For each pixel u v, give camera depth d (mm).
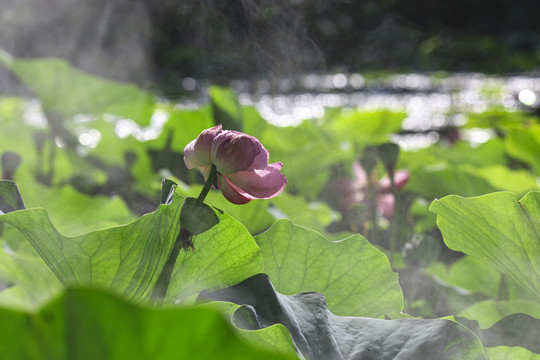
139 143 3418
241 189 1994
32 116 5277
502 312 2150
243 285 1938
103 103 3539
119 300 1436
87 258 1893
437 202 2066
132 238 1893
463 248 2133
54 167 3400
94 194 3295
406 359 1831
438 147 4184
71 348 1475
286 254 2084
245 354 1499
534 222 1996
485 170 3479
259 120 3482
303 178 3385
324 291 2082
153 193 3096
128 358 1505
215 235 1958
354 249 2082
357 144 3619
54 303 1425
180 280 1968
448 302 2311
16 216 1848
